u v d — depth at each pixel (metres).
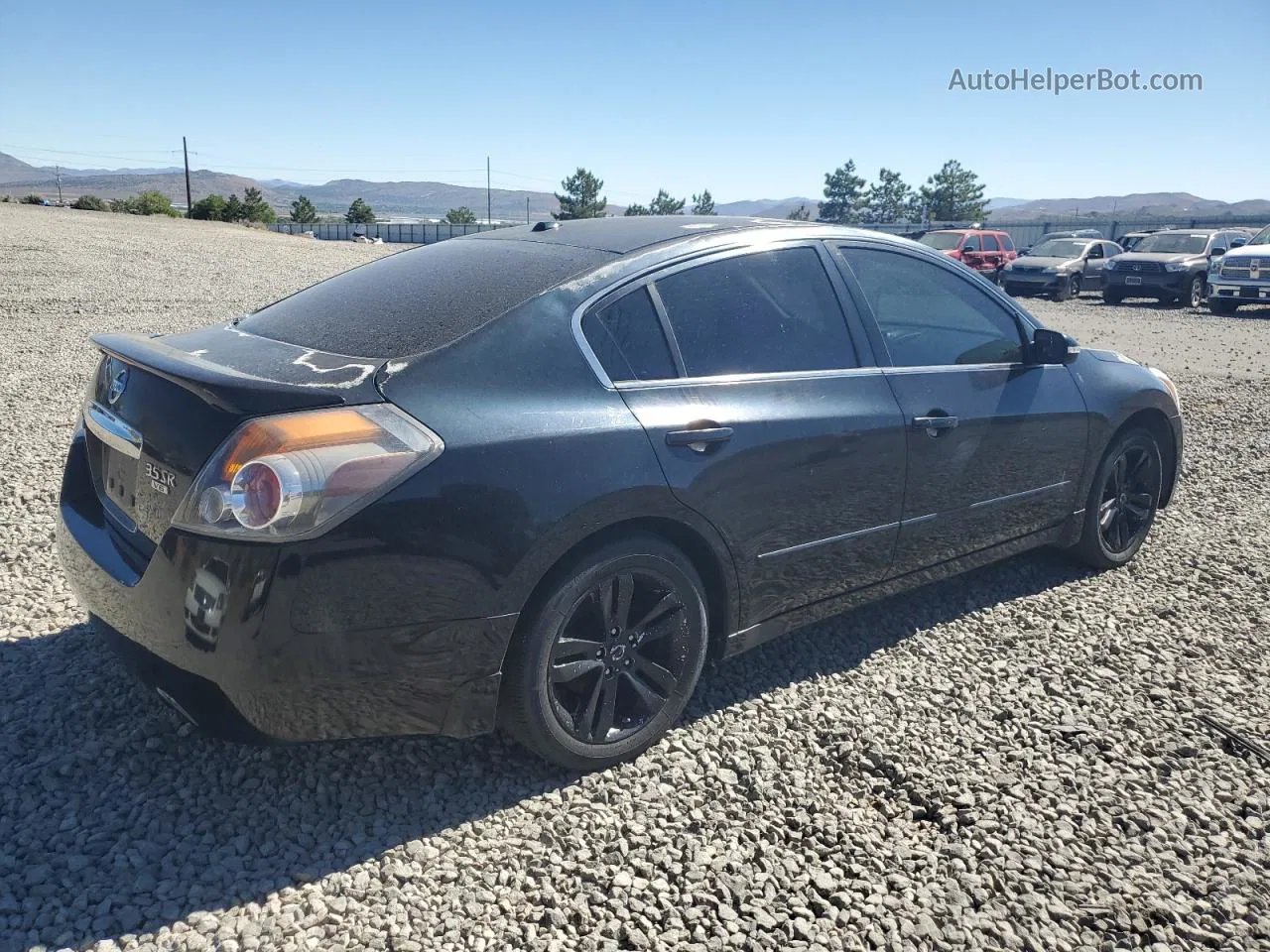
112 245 24.72
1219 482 6.82
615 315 3.18
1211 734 3.50
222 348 3.17
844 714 3.53
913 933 2.51
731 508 3.25
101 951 2.30
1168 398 5.07
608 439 2.95
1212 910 2.63
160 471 2.74
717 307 3.42
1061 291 24.64
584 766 3.11
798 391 3.48
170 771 3.03
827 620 4.32
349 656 2.60
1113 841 2.89
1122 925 2.57
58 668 3.58
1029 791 3.12
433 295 3.21
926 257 4.17
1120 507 4.95
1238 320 19.67
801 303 3.65
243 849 2.70
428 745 3.23
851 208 141.38
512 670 2.89
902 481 3.79
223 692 2.57
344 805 2.91
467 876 2.64
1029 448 4.30
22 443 6.48
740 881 2.66
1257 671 3.96
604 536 2.99
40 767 3.00
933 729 3.45
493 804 2.96
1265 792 3.15
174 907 2.46
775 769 3.18
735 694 3.65
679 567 3.17
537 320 3.02
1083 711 3.62
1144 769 3.26
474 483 2.69
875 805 3.03
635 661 3.16
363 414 2.63
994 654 4.05
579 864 2.71
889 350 3.85
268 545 2.47
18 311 13.02
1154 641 4.20
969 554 4.22
